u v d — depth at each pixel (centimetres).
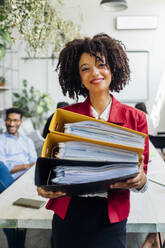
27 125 385
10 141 257
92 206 73
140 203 112
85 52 77
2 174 161
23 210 106
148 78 493
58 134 63
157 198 117
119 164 62
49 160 62
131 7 480
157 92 495
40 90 503
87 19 484
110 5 344
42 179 64
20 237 112
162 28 482
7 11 134
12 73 483
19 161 255
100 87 77
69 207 75
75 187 59
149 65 491
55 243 79
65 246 75
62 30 220
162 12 478
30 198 117
